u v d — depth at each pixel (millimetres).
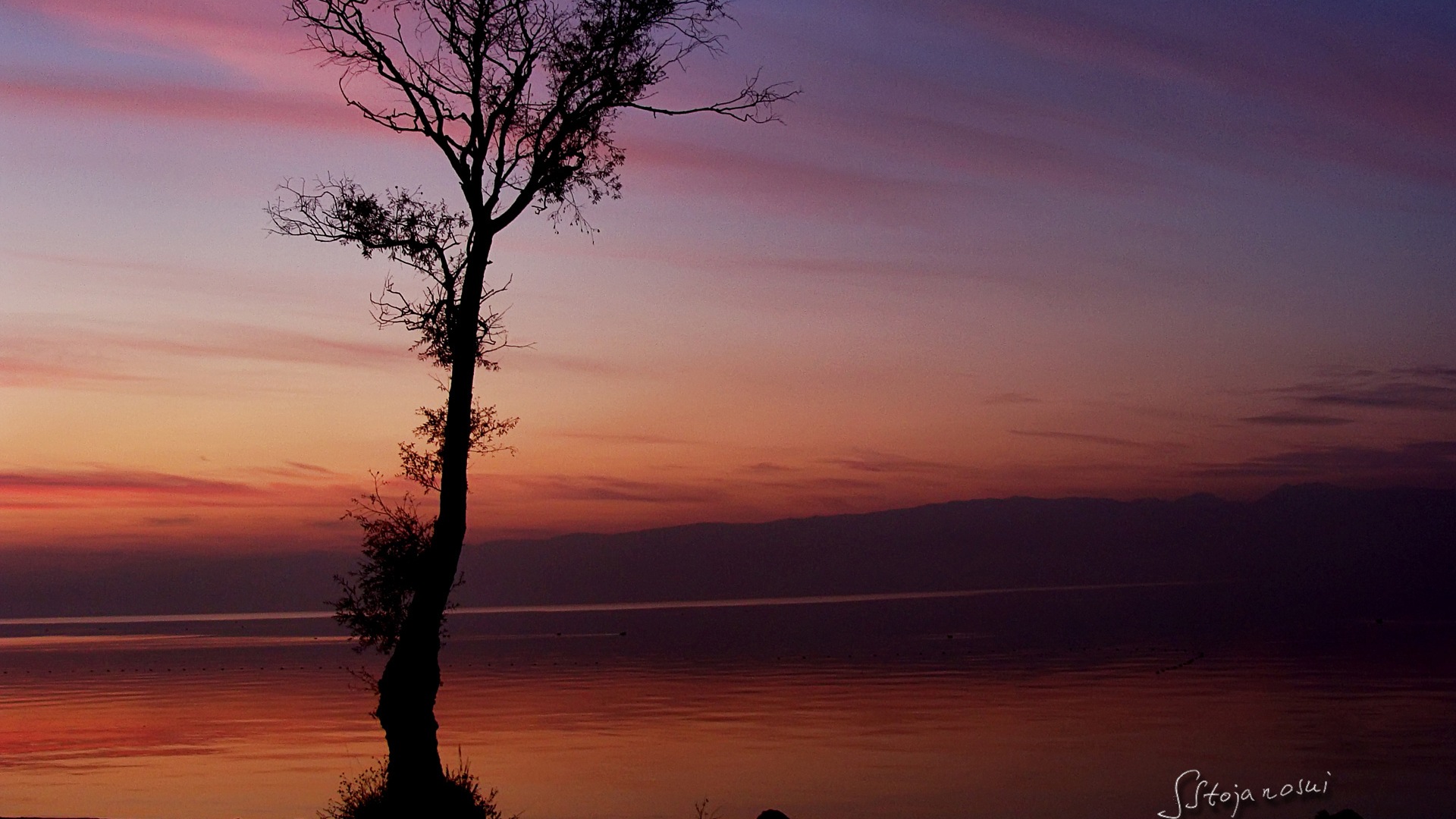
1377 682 62906
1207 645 106312
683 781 33219
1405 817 26641
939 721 48156
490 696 65688
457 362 17125
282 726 50344
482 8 17531
